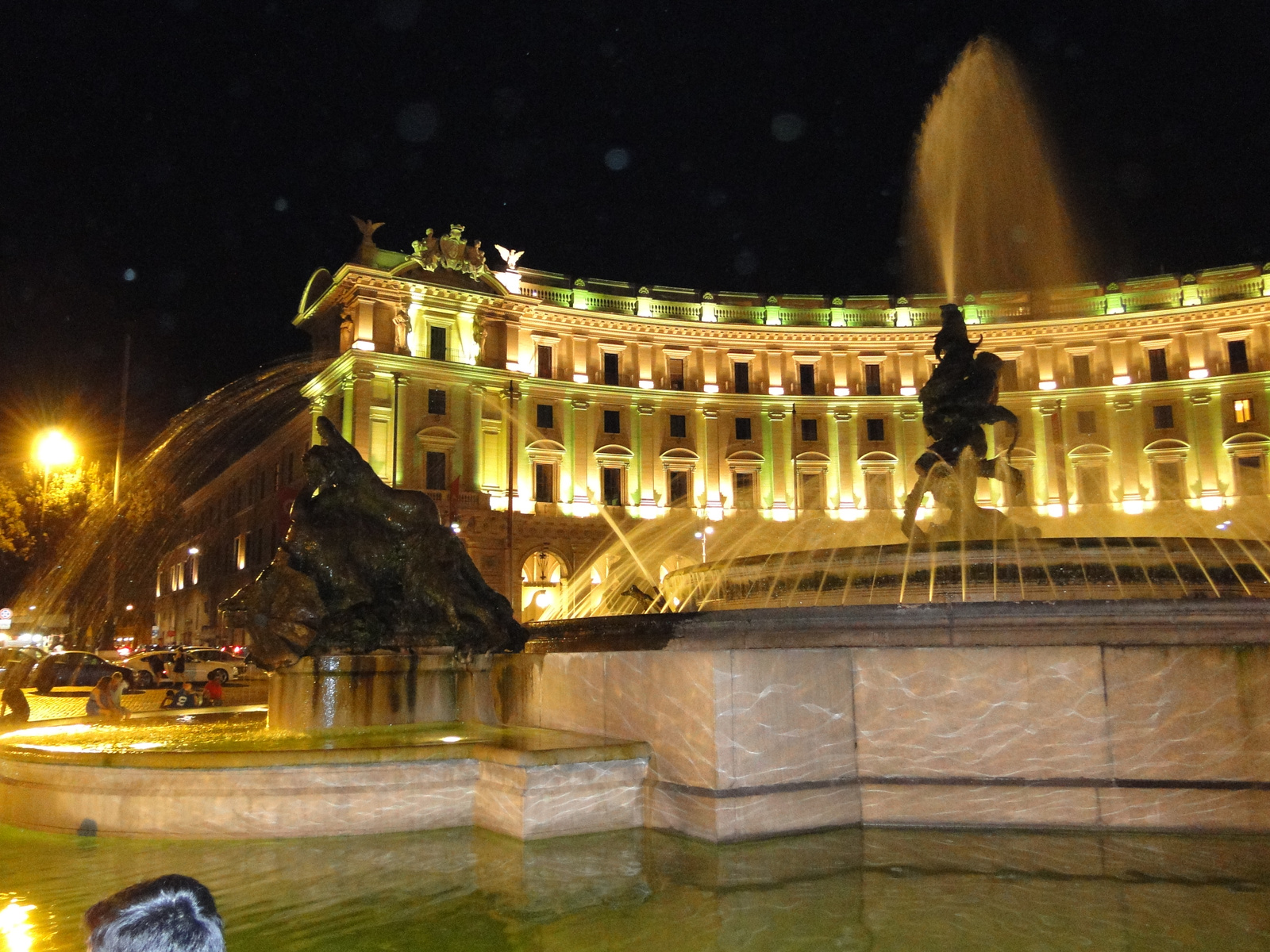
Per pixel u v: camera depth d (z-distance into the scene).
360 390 53.88
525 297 60.16
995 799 6.70
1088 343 65.31
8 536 44.47
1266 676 6.36
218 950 2.35
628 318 63.84
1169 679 6.53
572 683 8.20
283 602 8.56
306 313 61.69
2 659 29.67
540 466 60.62
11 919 4.94
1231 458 61.16
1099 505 63.38
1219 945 4.44
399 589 9.09
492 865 5.93
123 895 2.35
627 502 62.41
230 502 76.31
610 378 64.25
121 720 11.18
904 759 6.91
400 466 54.19
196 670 33.97
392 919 4.95
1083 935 4.60
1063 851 6.06
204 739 7.92
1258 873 5.52
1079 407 64.88
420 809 6.84
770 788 6.58
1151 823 6.43
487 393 58.38
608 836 6.66
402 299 56.38
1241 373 61.78
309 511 9.07
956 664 6.93
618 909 5.09
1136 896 5.18
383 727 8.46
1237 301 61.72
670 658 6.90
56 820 6.90
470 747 7.06
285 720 8.59
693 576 18.34
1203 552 13.20
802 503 65.19
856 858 6.04
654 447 63.62
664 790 6.82
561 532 58.56
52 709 22.41
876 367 68.06
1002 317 67.00
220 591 75.94
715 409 65.19
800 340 67.19
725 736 6.47
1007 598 13.13
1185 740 6.45
